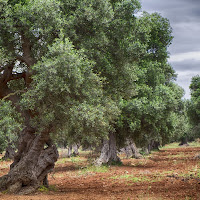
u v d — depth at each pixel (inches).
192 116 1779.0
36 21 400.8
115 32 479.5
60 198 397.1
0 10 396.2
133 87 521.7
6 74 482.0
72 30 432.5
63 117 407.8
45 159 481.1
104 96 472.7
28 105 397.1
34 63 435.2
